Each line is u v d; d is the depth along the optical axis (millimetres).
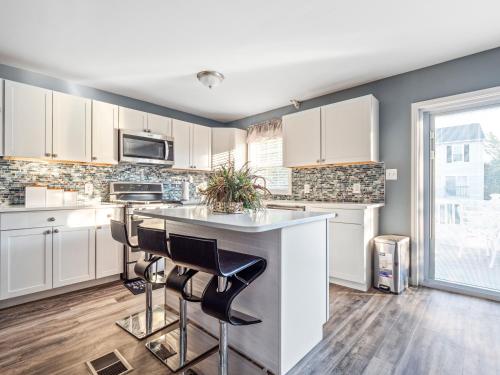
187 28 2096
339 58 2570
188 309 2113
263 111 4234
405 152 2875
